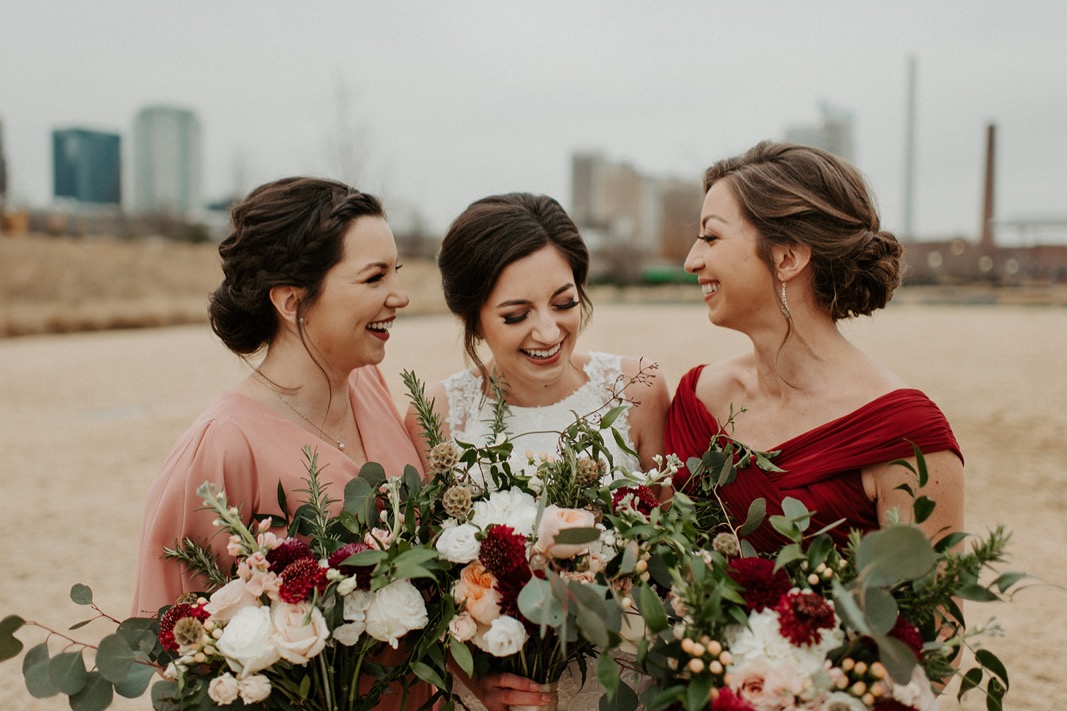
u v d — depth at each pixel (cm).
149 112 17600
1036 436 910
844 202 202
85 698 155
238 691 149
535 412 258
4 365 1744
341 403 218
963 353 1662
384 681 170
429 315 3297
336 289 197
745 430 220
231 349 211
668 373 1324
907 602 149
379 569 155
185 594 166
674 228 6619
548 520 160
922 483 159
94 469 859
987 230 6106
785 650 141
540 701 173
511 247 222
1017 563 551
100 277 3856
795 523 158
